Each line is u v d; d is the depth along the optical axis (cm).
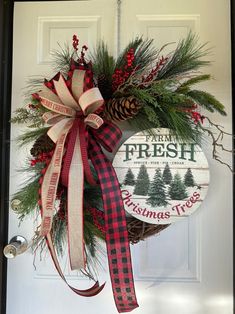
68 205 90
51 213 89
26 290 115
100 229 99
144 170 103
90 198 101
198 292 111
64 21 116
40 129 105
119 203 94
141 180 103
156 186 103
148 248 113
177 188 102
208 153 110
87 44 114
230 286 109
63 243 105
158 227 104
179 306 111
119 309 92
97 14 115
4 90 113
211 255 111
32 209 102
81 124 96
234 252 109
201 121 101
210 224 111
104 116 102
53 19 116
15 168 115
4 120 114
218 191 110
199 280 111
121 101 96
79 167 92
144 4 113
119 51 113
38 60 116
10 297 116
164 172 103
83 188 93
